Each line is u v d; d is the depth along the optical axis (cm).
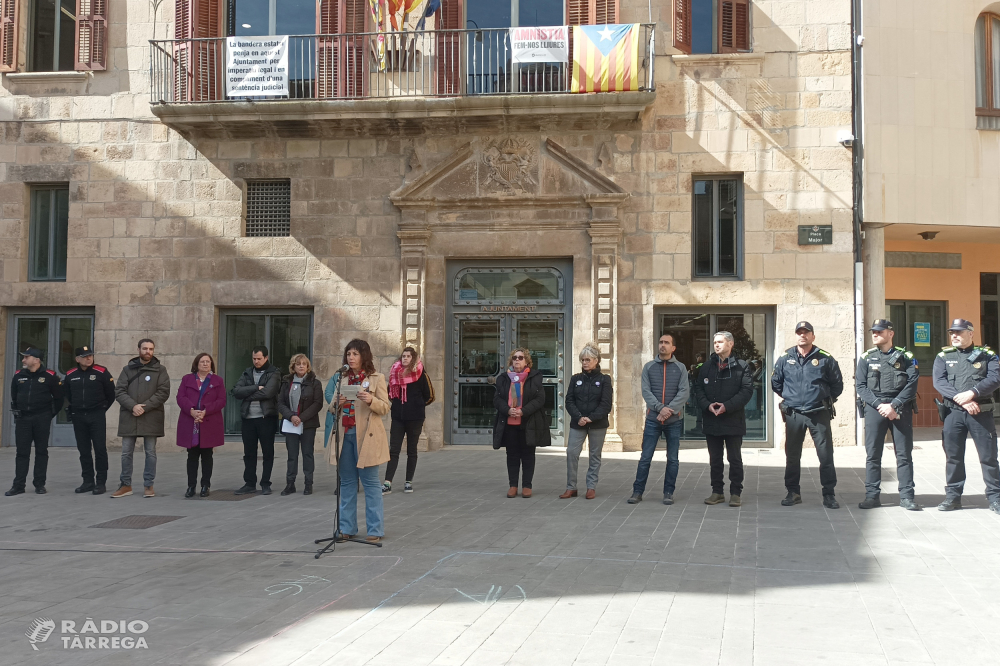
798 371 910
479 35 1552
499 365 1533
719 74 1480
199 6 1569
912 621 495
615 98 1423
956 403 857
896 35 1472
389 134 1541
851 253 1443
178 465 1381
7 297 1603
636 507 912
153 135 1595
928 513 849
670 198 1481
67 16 1656
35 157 1619
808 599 541
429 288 1525
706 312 1492
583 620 500
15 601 554
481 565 644
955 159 1479
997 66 1552
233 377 1587
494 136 1515
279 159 1569
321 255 1551
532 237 1502
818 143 1460
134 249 1587
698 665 423
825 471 897
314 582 596
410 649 450
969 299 1822
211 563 662
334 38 1540
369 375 742
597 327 1473
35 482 1078
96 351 1582
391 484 1102
